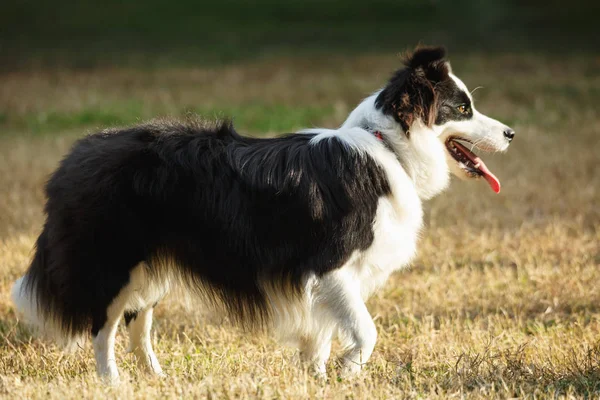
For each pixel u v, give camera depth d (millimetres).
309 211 6574
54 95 25656
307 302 6680
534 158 16875
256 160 6750
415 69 6973
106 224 6648
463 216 13125
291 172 6648
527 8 39062
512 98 23672
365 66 29844
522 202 13734
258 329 7078
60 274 6789
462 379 6660
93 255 6684
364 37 35531
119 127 7402
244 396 6066
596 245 11320
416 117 6914
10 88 26906
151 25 38781
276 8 41625
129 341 7520
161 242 6797
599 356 7211
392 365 7125
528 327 8461
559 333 8117
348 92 25391
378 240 6695
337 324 6633
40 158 17516
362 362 6637
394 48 33125
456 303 9414
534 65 28422
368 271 6832
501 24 36500
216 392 6184
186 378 6648
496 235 11961
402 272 10555
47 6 41406
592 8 38250
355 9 40781
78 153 6918
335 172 6648
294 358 7184
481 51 31547
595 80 25531
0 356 7664
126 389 6113
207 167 6719
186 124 7172
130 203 6656
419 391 6371
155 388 6301
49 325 7082
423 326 8508
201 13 41062
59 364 7406
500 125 7371
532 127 20109
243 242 6684
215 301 7031
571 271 10188
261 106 23781
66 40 35906
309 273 6609
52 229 6832
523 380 6613
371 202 6660
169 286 7070
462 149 7461
